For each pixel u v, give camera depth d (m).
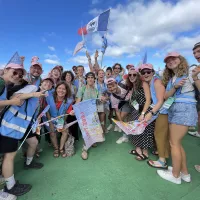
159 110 2.37
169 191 2.06
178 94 2.05
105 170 2.48
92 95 3.28
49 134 3.08
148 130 2.69
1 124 1.88
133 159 2.79
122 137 3.53
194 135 3.77
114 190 2.07
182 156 2.17
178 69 2.04
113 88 3.24
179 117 2.01
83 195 1.99
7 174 1.93
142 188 2.11
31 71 3.19
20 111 1.96
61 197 1.96
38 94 1.90
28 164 2.48
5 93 1.79
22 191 1.99
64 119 2.93
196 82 1.97
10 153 1.92
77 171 2.46
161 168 2.52
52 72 4.04
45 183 2.19
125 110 3.41
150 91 2.43
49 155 2.92
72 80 4.12
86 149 2.91
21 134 1.97
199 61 2.43
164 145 2.49
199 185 2.16
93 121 2.93
